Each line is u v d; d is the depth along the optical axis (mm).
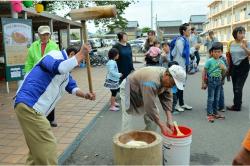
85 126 6082
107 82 7336
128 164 3221
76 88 3869
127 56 7559
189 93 9555
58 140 5316
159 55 8836
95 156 4730
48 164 3441
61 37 20625
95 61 18844
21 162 4480
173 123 4086
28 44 9531
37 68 3412
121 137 3521
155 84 3773
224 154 4750
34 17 13945
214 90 6492
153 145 3213
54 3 22359
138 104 4301
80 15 3725
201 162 4469
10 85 11211
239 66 7055
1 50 12930
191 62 14297
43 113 3424
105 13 3684
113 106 7414
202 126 6137
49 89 3400
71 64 3221
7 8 10695
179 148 3732
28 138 3395
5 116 6891
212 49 6379
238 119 6582
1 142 5258
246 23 43344
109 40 44500
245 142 2049
